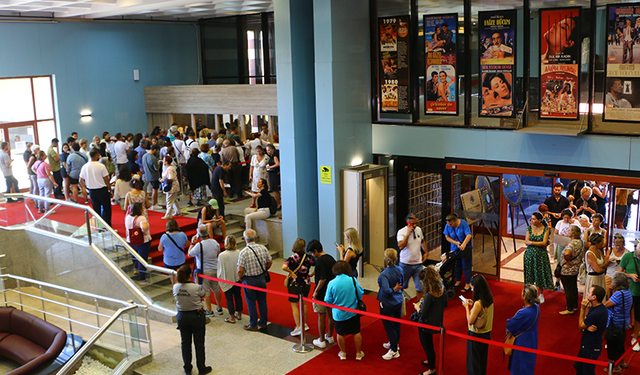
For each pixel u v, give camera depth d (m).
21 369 8.08
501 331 8.66
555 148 9.98
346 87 11.41
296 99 11.69
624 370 7.32
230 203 14.22
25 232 11.60
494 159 10.70
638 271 7.78
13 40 16.92
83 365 7.39
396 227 12.17
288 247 12.24
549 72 9.89
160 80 20.98
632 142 9.26
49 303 10.70
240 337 8.60
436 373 7.28
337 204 11.62
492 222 10.87
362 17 11.57
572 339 8.33
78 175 13.69
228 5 16.94
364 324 9.08
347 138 11.62
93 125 19.23
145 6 15.08
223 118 19.48
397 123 11.80
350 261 8.90
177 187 12.89
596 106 9.60
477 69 10.67
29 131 17.80
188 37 21.62
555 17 9.66
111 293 10.09
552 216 11.81
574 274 9.05
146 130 20.88
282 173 12.09
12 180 14.63
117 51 19.61
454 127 11.06
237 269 8.81
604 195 11.12
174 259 9.69
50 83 18.17
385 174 11.70
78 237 10.61
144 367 7.74
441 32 10.91
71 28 18.30
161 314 9.42
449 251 10.43
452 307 9.67
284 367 7.61
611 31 9.20
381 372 7.42
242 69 20.80
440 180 11.51
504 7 10.15
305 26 11.66
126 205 10.92
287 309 9.73
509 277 11.14
